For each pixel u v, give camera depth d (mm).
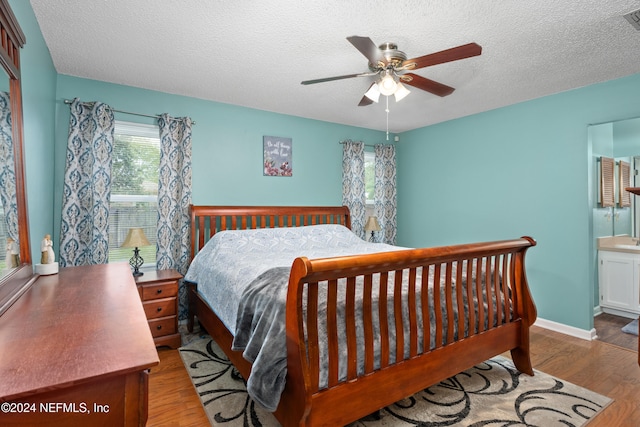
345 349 1504
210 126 3400
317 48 2266
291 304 1344
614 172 3877
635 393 2033
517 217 3441
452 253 1755
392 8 1792
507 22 1925
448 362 1820
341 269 1355
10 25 1318
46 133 2271
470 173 3883
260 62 2492
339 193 4316
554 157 3160
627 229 4289
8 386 656
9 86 1365
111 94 2916
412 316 1675
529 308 2236
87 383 711
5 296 1195
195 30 2039
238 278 2115
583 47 2236
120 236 3035
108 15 1884
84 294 1312
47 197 2340
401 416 1797
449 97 3252
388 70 1992
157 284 2627
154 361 778
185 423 1729
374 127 4520
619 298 3539
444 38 2107
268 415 1778
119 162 3039
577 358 2543
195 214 3160
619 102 2760
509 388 2088
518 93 3148
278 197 3834
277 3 1762
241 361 1836
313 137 4098
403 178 4762
